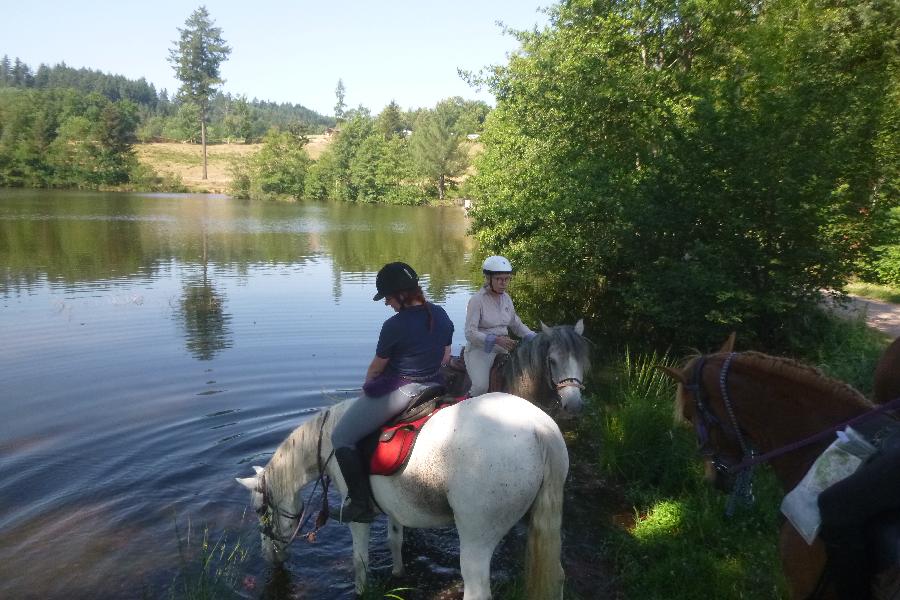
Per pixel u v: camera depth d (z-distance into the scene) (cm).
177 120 13812
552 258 1394
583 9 1525
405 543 519
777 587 423
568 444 705
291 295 1561
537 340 505
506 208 1551
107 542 501
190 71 10944
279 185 7819
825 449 289
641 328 1242
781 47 1033
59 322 1237
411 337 390
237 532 524
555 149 1432
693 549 476
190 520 538
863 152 891
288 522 474
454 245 2862
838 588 256
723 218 930
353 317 1319
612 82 1302
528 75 1527
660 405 696
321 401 827
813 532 264
